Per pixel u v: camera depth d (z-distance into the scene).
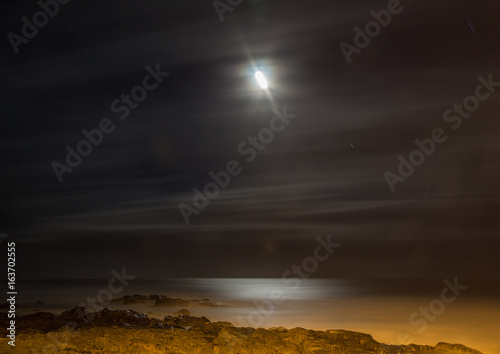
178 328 19.06
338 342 14.81
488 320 36.50
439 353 16.38
